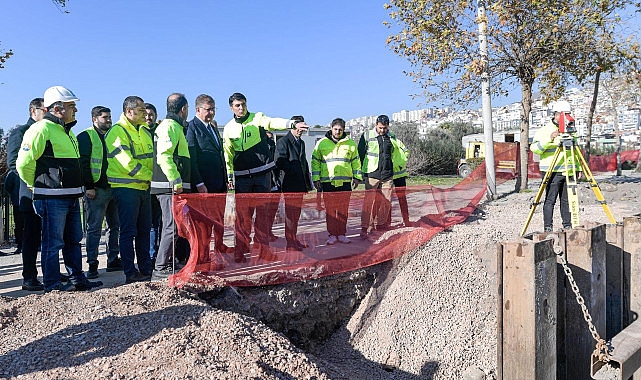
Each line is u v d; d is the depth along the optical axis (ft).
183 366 10.48
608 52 47.67
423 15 44.34
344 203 20.15
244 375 10.57
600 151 119.44
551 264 11.72
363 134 25.84
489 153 39.27
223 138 19.19
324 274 17.71
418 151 100.07
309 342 17.25
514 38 46.60
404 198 22.76
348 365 16.90
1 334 11.63
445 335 17.99
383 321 18.10
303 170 22.03
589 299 13.08
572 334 13.25
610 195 41.88
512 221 28.96
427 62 45.93
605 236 13.89
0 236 30.37
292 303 16.76
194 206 15.25
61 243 16.03
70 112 16.29
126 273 17.34
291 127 19.01
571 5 44.55
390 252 19.71
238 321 13.06
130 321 12.37
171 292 14.42
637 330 13.41
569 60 48.29
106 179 19.71
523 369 11.30
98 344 11.27
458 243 21.72
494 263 20.74
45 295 14.07
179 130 16.21
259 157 19.03
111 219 21.12
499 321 11.59
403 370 16.94
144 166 17.75
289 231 17.85
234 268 16.38
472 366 17.06
